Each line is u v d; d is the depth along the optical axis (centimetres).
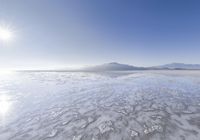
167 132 308
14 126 364
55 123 380
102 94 750
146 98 641
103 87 983
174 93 731
